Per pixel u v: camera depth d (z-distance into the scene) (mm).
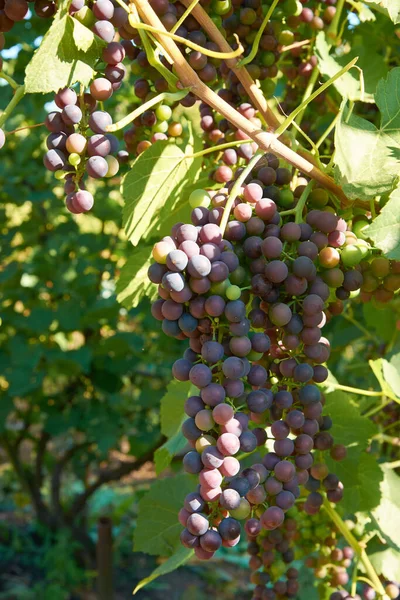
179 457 2498
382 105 875
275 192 872
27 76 771
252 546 1055
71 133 805
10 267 2951
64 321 2775
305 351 846
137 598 3467
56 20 771
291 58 1146
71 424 2979
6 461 4418
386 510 1131
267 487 788
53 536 3662
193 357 792
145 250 1063
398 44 1334
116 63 808
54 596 3223
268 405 780
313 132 1178
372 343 1844
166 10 864
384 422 1388
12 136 2904
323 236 847
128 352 2906
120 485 4801
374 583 1078
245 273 812
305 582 1523
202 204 863
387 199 897
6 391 2949
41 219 3203
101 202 2812
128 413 3305
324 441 949
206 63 894
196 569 3779
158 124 975
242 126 854
